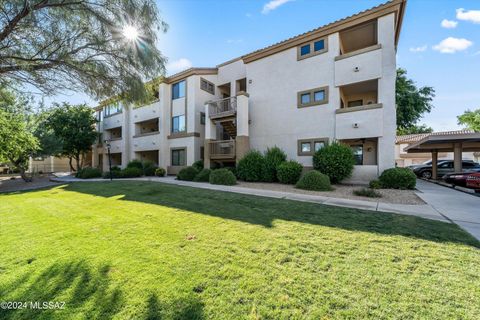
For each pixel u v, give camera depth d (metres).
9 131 13.90
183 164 19.36
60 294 2.62
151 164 20.97
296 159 13.70
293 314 2.25
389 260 3.29
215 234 4.43
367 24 11.77
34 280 2.91
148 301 2.47
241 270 3.07
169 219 5.54
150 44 5.73
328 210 6.25
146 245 3.96
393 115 10.88
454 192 9.73
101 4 4.91
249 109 15.72
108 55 5.56
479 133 11.22
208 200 7.65
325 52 12.77
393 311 2.25
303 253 3.55
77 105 24.56
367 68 11.45
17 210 7.31
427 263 3.20
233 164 16.83
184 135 19.17
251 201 7.45
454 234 4.32
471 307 2.29
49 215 6.40
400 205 7.04
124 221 5.48
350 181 11.88
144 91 6.30
